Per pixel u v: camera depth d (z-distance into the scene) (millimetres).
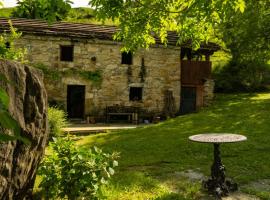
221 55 34906
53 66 18625
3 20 18422
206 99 21547
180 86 21094
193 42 9203
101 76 19531
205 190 7203
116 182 7484
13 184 4016
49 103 18594
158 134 13766
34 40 18188
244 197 6875
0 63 3873
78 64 19109
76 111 21125
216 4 6383
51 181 5273
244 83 28344
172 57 20875
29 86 4398
